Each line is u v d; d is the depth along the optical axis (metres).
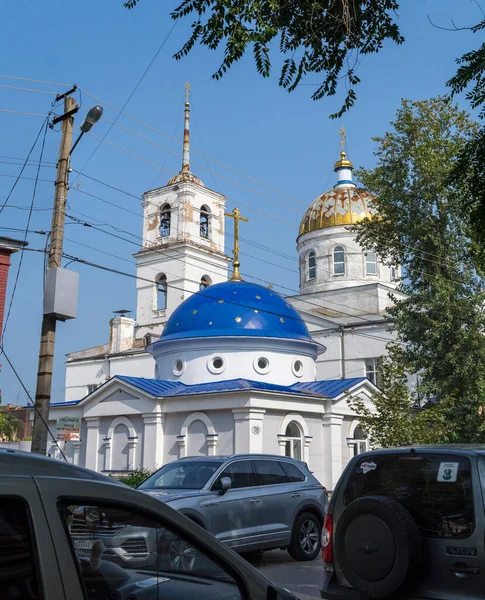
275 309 30.48
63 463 3.62
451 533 6.34
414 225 27.97
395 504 6.48
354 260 45.78
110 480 3.77
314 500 14.43
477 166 12.46
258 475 13.76
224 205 51.56
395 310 29.14
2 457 3.35
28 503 3.20
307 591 11.12
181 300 47.00
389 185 28.55
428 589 6.29
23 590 3.07
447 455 6.72
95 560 3.48
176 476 13.41
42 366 16.22
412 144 28.20
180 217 48.47
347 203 46.97
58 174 17.47
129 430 27.67
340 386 28.72
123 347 50.84
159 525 3.86
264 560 14.46
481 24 9.22
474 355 26.92
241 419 24.92
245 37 8.87
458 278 27.89
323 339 41.66
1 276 20.45
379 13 9.35
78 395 51.41
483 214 12.83
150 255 49.28
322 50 9.63
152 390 27.33
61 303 16.28
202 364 29.17
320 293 44.97
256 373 28.84
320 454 27.30
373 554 6.40
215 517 12.41
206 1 8.84
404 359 25.84
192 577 3.92
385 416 22.81
